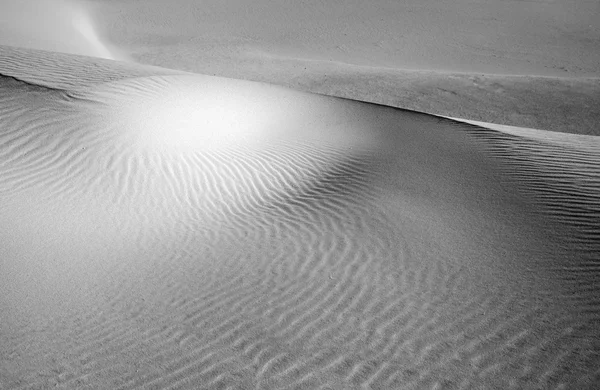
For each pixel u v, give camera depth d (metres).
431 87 24.11
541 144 10.73
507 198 8.11
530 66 34.75
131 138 8.95
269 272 6.13
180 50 34.03
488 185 8.55
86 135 8.76
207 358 4.76
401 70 28.05
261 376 4.57
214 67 28.64
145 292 5.69
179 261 6.32
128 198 7.68
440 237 6.91
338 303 5.58
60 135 8.63
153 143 8.98
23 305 5.32
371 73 26.81
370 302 5.60
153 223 7.20
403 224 7.22
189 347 4.89
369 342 5.02
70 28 39.12
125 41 37.25
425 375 4.63
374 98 22.27
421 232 7.03
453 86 24.30
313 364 4.73
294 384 4.50
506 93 23.33
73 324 5.11
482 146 10.34
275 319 5.32
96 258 6.28
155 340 4.96
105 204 7.47
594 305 5.62
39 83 9.98
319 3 52.97
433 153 9.83
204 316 5.33
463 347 4.98
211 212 7.61
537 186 8.57
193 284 5.87
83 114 9.25
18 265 5.99
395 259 6.40
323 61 31.19
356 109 12.25
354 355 4.85
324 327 5.21
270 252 6.55
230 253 6.52
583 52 39.06
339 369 4.68
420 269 6.21
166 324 5.19
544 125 19.52
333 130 10.80
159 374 4.55
